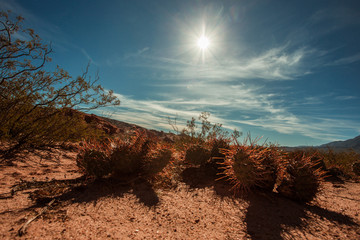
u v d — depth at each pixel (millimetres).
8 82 4445
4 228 1866
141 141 4211
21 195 2711
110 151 3941
